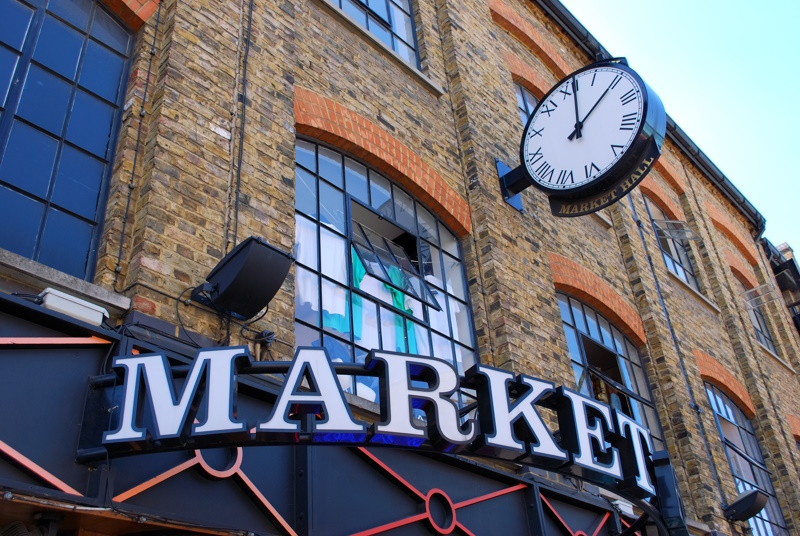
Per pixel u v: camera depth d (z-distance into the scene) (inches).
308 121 306.2
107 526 173.6
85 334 184.9
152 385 170.6
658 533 271.3
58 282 189.6
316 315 270.7
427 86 393.7
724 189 729.6
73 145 230.4
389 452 242.1
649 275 506.0
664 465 250.2
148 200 221.1
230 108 261.9
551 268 403.5
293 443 177.2
